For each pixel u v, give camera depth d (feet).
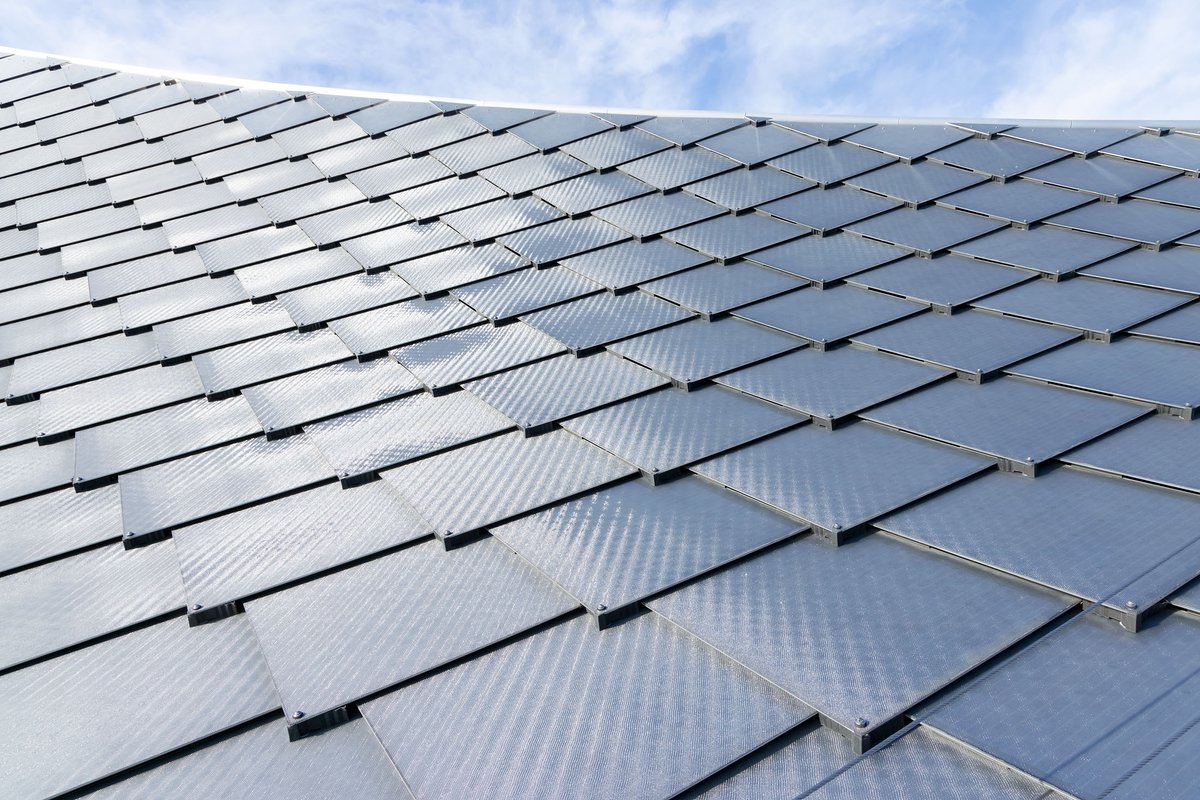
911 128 52.47
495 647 21.95
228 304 43.91
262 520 28.43
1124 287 34.88
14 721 21.97
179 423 35.01
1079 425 27.07
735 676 19.93
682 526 25.25
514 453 30.07
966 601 21.02
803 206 45.91
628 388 33.04
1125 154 45.62
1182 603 19.77
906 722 18.06
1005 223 41.34
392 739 19.47
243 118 64.75
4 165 62.28
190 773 19.72
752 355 34.09
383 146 58.95
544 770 18.11
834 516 24.47
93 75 73.41
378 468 30.01
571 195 50.37
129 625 24.61
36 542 29.17
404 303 42.16
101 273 48.52
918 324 34.81
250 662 22.72
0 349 42.70
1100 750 16.44
